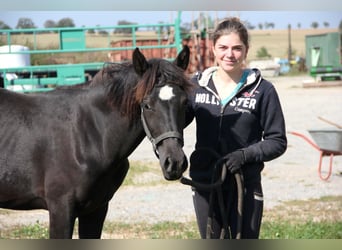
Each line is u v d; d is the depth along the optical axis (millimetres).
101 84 3689
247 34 3291
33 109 3830
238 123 3273
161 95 3213
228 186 3336
